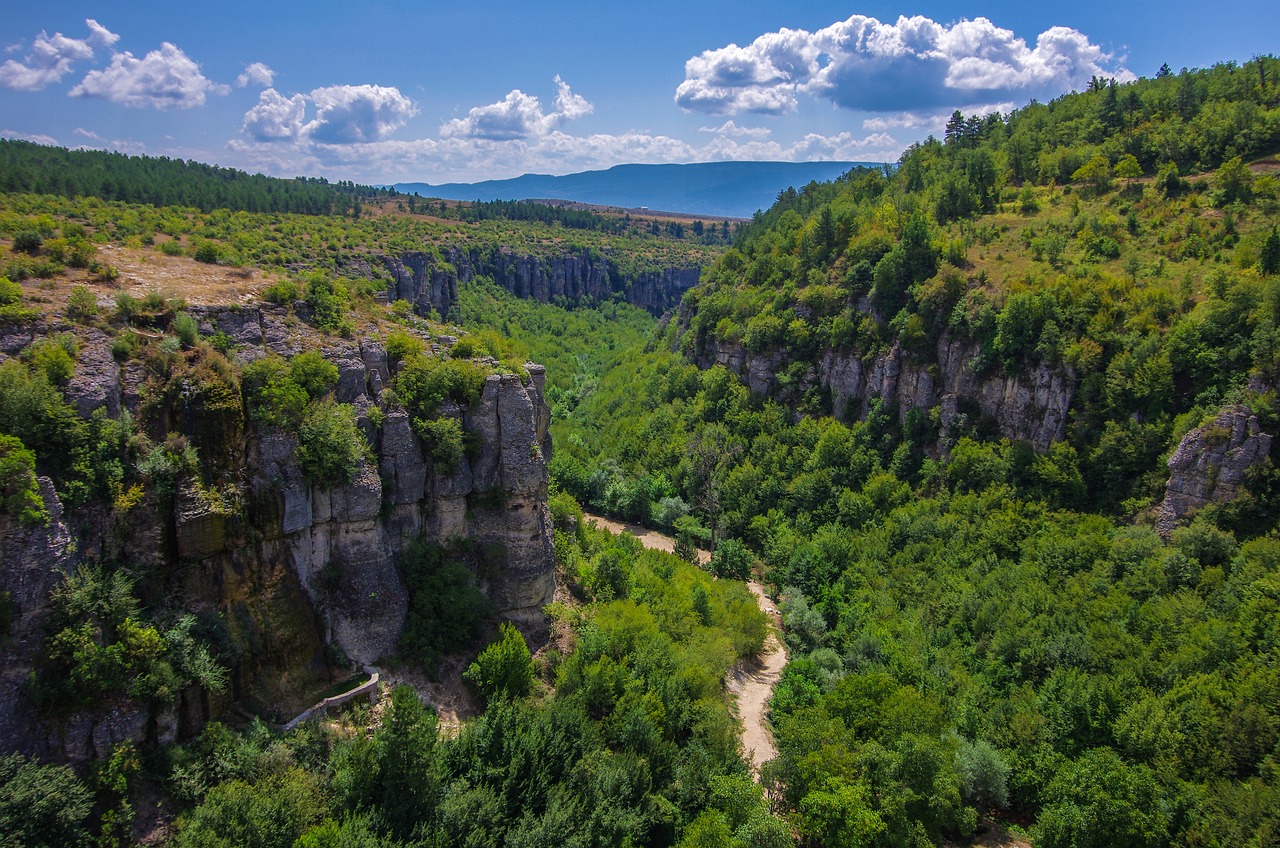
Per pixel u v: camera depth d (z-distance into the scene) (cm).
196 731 3159
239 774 3047
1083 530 6306
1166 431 6450
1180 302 7200
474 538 4481
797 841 4059
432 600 4131
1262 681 4441
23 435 2891
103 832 2709
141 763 2920
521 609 4541
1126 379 6769
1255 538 5569
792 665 5641
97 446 3078
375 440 4081
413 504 4219
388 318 4828
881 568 6956
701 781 3925
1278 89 11900
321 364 3850
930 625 6066
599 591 5281
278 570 3619
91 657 2809
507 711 3612
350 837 2836
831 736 4338
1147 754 4403
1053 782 4347
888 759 4153
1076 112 14312
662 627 5275
